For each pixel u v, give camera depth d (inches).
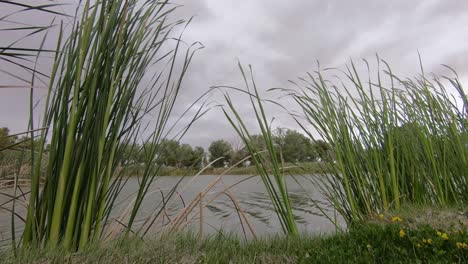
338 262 82.6
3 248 95.7
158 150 110.9
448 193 169.0
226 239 115.1
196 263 88.1
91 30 95.0
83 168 90.6
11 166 114.3
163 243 102.7
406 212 137.9
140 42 103.3
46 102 91.2
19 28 76.8
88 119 91.0
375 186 149.0
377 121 164.6
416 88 184.7
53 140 91.0
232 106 132.3
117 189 104.8
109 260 80.9
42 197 91.6
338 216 232.7
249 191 509.0
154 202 286.4
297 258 91.7
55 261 76.2
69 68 93.6
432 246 87.0
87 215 89.8
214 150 936.3
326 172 155.3
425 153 172.4
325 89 154.3
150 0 111.6
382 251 88.0
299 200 339.6
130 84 102.4
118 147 103.8
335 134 144.8
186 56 113.3
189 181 136.2
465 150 172.1
